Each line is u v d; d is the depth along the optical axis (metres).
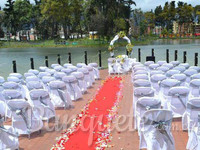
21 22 69.62
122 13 57.03
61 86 7.16
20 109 5.09
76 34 81.12
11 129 4.64
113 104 7.57
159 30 113.12
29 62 24.66
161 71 8.43
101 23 54.47
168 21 96.62
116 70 13.17
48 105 6.19
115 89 9.66
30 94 6.08
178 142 4.96
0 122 4.43
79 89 8.38
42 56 30.83
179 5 94.44
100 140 5.12
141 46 42.34
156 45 45.00
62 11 60.06
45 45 52.97
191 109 4.93
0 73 17.19
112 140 5.14
